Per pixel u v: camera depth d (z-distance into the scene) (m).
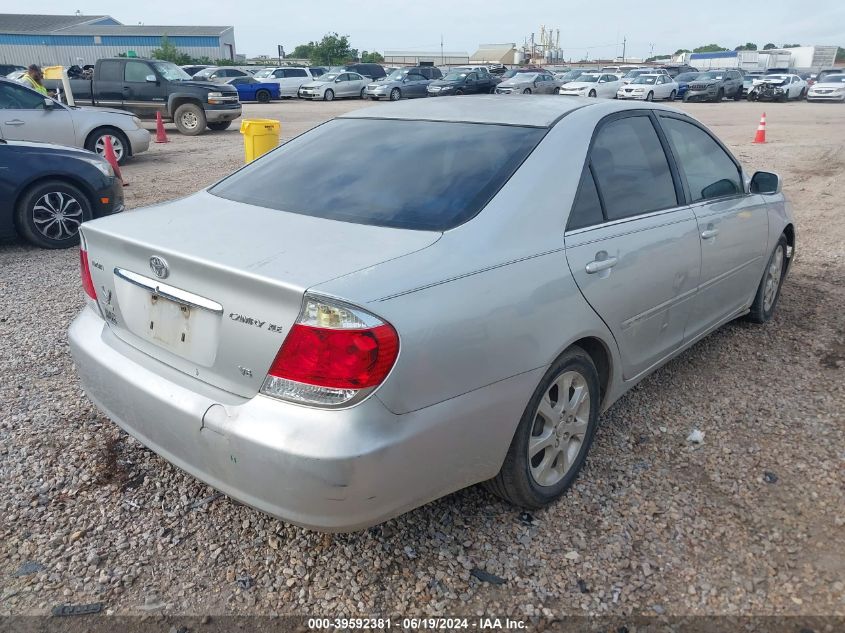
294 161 3.34
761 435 3.55
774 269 5.01
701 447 3.45
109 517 2.91
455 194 2.76
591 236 2.95
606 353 3.15
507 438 2.62
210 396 2.39
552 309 2.68
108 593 2.52
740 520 2.90
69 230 7.27
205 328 2.41
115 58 17.80
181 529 2.85
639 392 4.03
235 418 2.28
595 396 3.10
